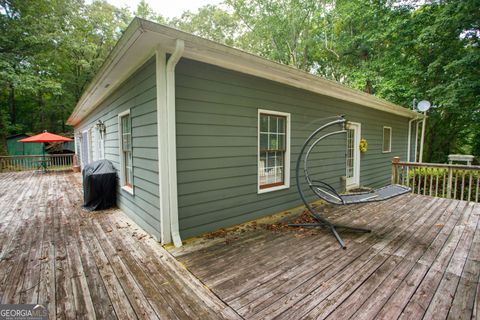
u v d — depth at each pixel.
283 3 12.92
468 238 2.85
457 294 1.77
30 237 3.06
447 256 2.40
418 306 1.64
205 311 1.64
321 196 3.11
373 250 2.57
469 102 8.53
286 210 4.29
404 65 9.90
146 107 3.04
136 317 1.59
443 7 8.01
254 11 13.88
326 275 2.08
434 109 10.02
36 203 4.91
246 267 2.24
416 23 8.93
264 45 15.12
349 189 6.11
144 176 3.25
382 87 9.69
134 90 3.43
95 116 6.64
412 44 9.36
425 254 2.45
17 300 1.78
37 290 1.91
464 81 7.66
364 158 6.53
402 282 1.95
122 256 2.50
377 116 6.98
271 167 4.12
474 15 7.32
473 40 7.98
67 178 8.62
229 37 16.59
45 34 11.00
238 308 1.66
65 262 2.38
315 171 4.95
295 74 3.73
